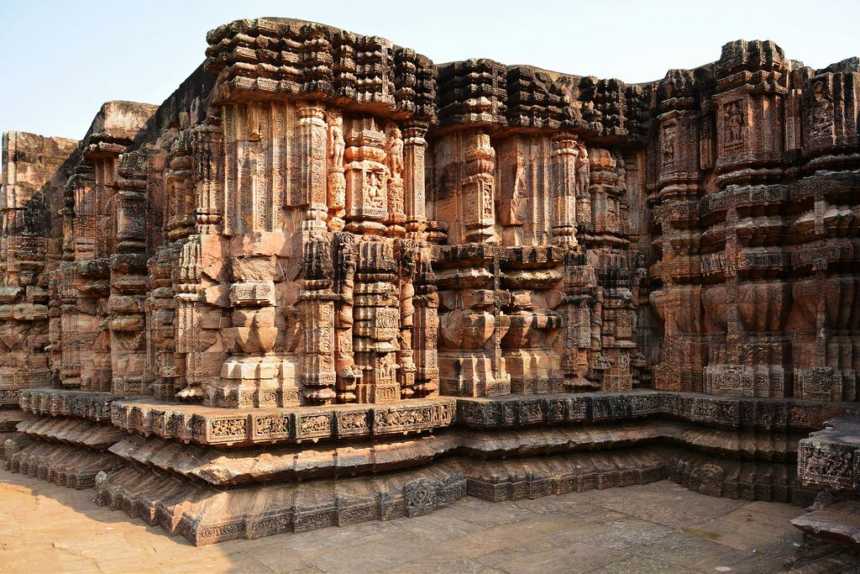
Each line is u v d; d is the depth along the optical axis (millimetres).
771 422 12031
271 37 11734
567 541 9586
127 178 15391
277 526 9867
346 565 8602
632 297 15266
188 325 11859
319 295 11289
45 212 20625
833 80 13031
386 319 11984
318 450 10812
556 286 14445
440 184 14617
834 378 12375
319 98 11898
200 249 11773
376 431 11062
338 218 12320
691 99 14906
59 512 11375
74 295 16859
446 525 10336
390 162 13266
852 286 12461
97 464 13633
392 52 12797
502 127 14172
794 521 7793
